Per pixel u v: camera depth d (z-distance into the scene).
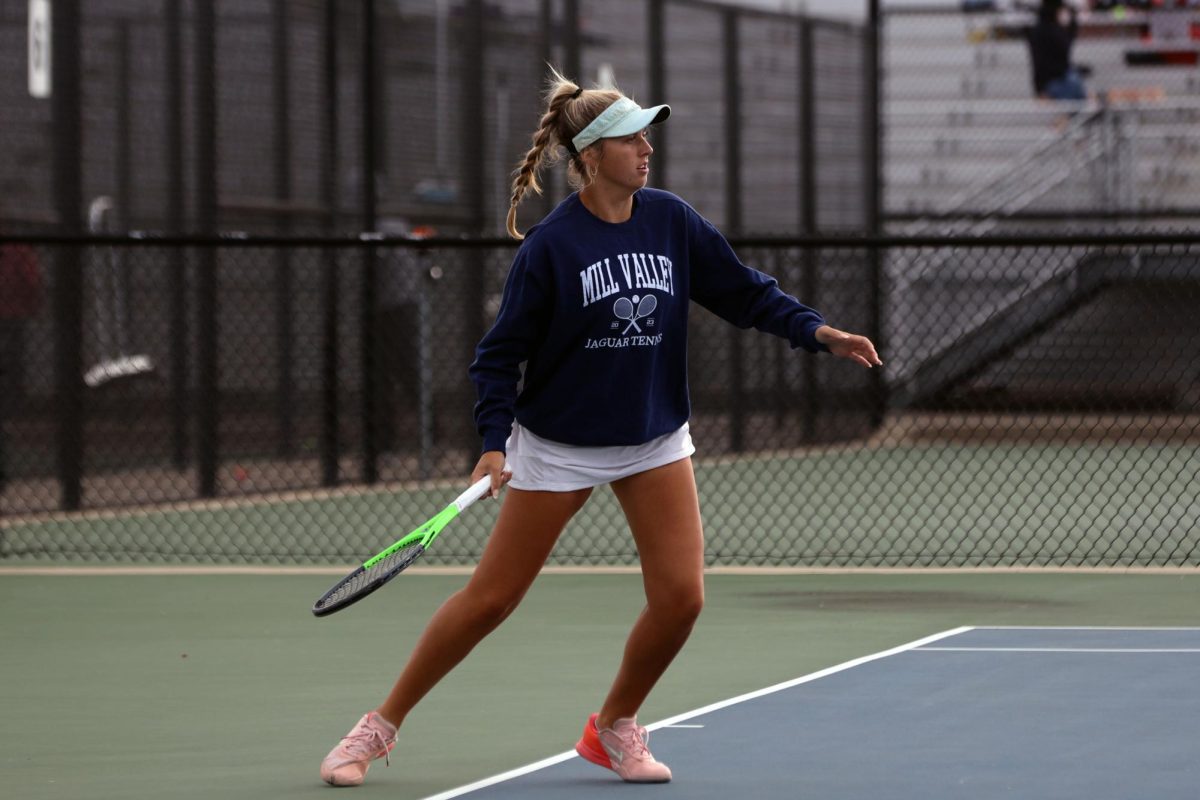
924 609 26.28
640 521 15.68
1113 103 68.00
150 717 19.22
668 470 15.66
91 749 17.61
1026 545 33.31
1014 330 58.75
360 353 43.72
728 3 53.00
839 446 53.62
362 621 25.92
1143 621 24.92
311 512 40.25
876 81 54.16
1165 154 66.44
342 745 15.97
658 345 15.52
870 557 32.94
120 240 32.66
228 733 18.36
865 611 26.12
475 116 47.06
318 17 43.91
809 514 40.12
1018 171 64.12
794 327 15.67
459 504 15.34
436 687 20.66
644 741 15.91
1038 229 61.59
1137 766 15.96
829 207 55.16
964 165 68.88
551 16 49.12
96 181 40.34
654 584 15.59
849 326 52.34
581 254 15.34
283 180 43.19
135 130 40.88
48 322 39.38
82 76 40.16
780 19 54.22
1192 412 58.34
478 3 47.19
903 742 17.14
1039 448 53.94
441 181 46.12
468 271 45.91
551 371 15.59
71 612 26.92
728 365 51.38
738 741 17.28
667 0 51.38
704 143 52.19
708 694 19.91
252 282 42.31
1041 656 21.91
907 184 69.31
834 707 18.91
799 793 15.16
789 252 52.34
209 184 41.94
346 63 44.34
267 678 21.52
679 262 15.73
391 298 44.16
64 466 39.69
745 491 44.44
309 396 43.06
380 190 44.44
